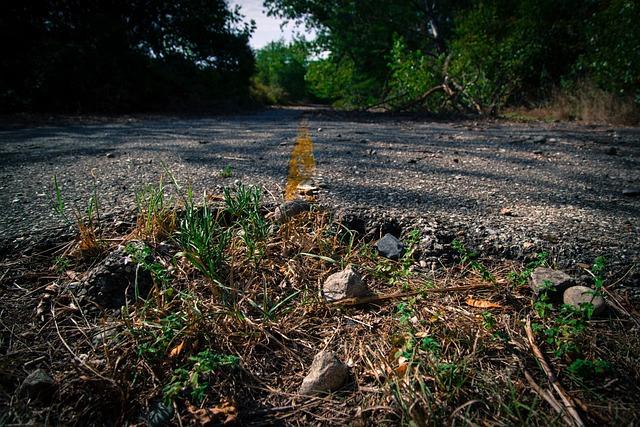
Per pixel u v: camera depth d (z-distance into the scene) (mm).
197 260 1537
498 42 10672
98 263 1643
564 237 1893
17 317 1390
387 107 13594
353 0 17172
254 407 1122
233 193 2404
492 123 8180
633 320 1376
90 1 12875
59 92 11016
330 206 2215
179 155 3820
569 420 1012
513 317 1424
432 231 1937
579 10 9969
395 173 3125
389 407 1068
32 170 3135
